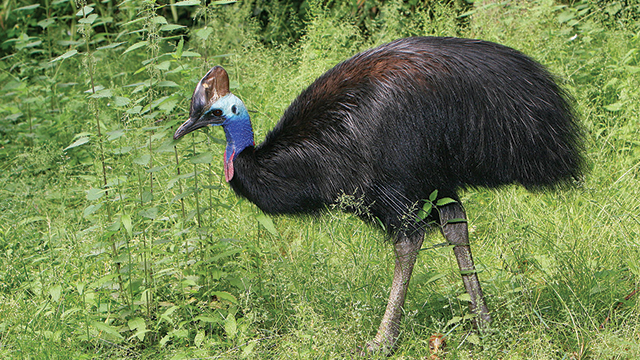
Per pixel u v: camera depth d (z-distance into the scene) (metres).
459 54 4.34
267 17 10.30
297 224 6.04
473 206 6.03
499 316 4.55
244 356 4.33
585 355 4.42
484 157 4.30
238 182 4.59
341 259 5.31
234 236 5.86
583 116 6.62
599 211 5.67
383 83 4.31
